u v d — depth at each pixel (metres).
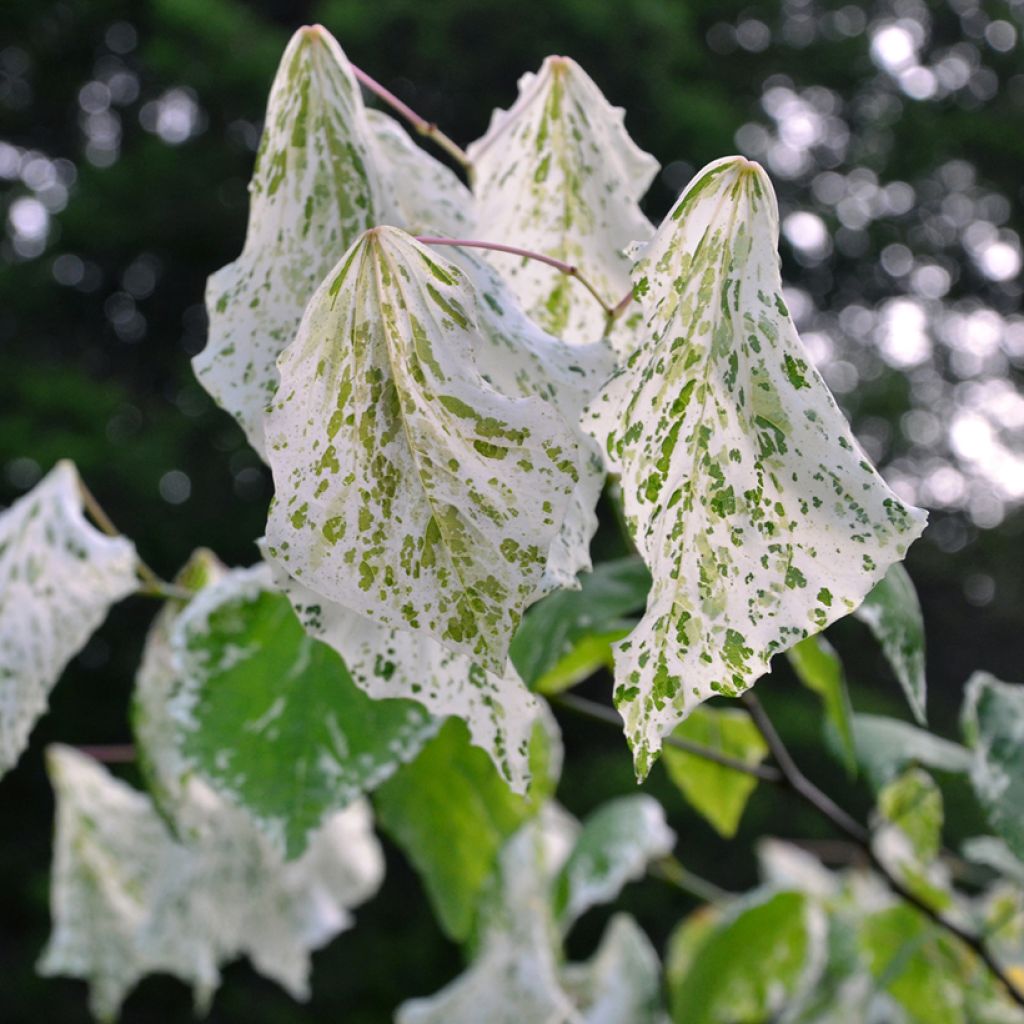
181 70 4.66
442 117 4.99
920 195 6.25
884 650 0.55
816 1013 0.98
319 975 3.91
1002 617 5.78
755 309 0.42
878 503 0.41
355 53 4.79
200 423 4.57
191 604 0.59
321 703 0.57
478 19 4.75
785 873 1.15
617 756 4.21
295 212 0.50
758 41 5.88
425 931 3.97
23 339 5.16
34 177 5.59
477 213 0.55
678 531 0.42
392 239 0.42
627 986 0.97
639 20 4.79
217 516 4.43
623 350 0.54
